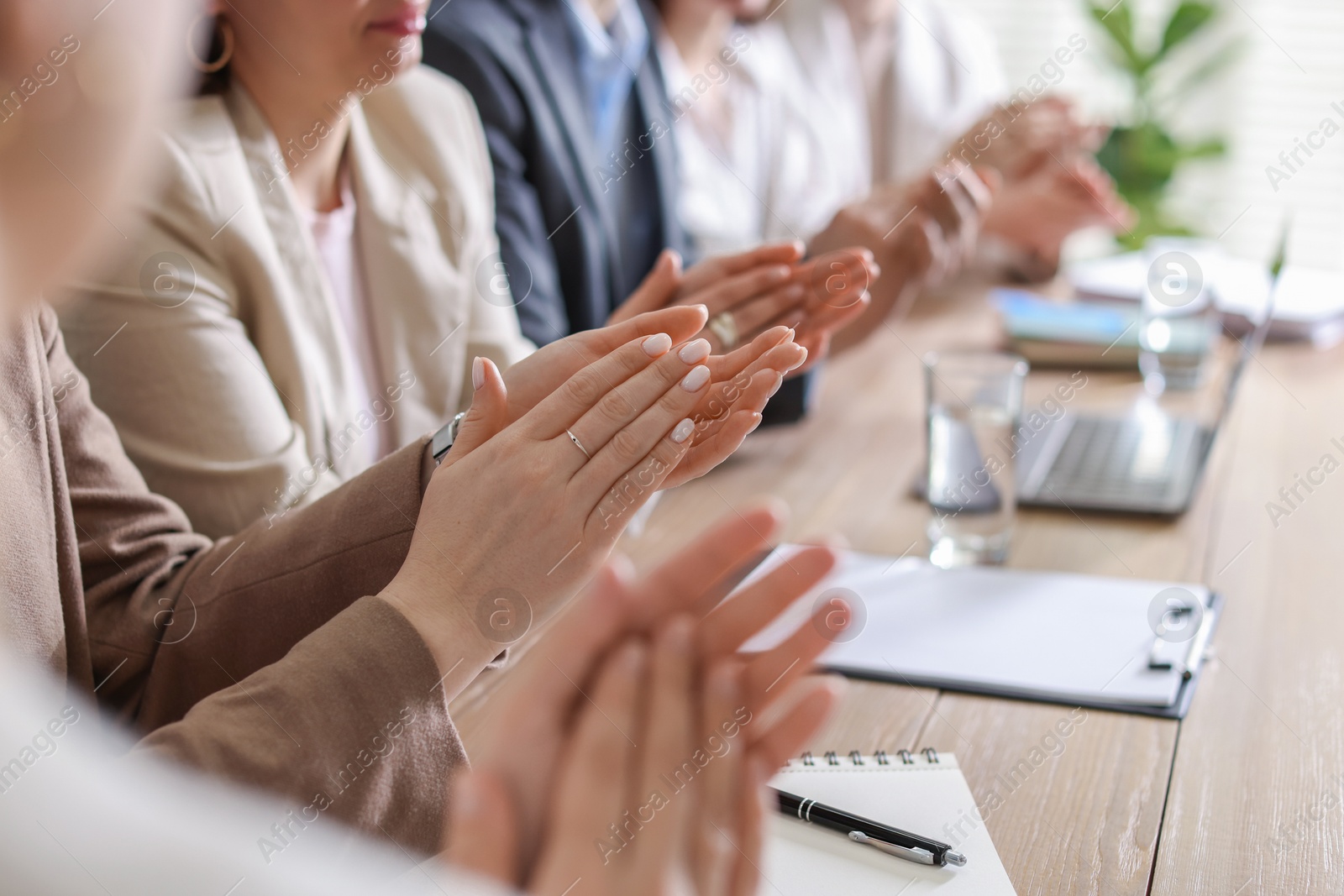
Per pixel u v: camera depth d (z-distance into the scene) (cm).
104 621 71
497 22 146
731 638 41
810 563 44
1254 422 130
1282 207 340
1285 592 88
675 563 41
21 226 27
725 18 198
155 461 84
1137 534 100
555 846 35
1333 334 165
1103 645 79
